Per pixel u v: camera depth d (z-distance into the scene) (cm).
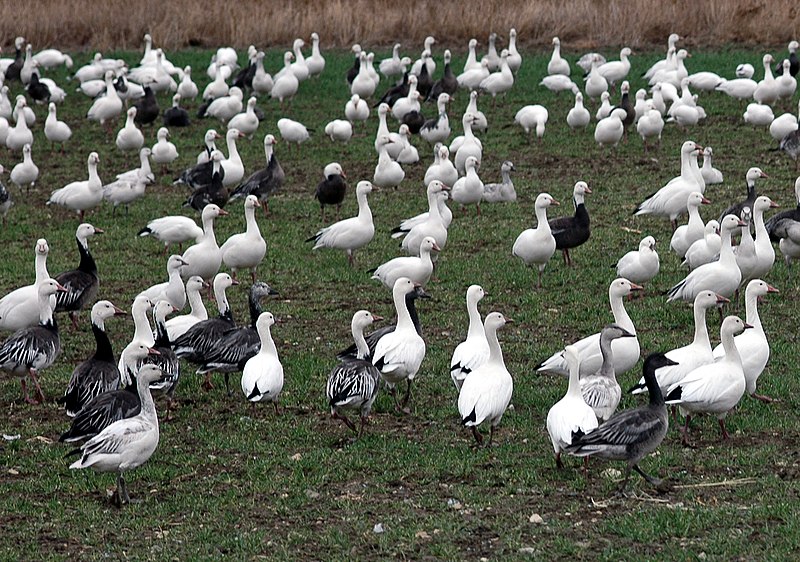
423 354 1334
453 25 4184
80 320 1722
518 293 1777
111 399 1166
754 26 3984
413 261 1700
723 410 1187
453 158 2781
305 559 966
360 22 4219
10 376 1488
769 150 2714
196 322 1469
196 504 1081
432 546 980
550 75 3569
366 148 2914
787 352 1482
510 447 1202
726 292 1580
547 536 994
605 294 1753
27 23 4284
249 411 1349
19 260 2009
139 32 4325
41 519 1054
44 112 3438
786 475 1115
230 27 4275
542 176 2572
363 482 1129
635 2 4125
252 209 1831
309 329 1648
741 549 953
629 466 1072
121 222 2281
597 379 1198
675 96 3020
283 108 3397
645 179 2509
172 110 3153
